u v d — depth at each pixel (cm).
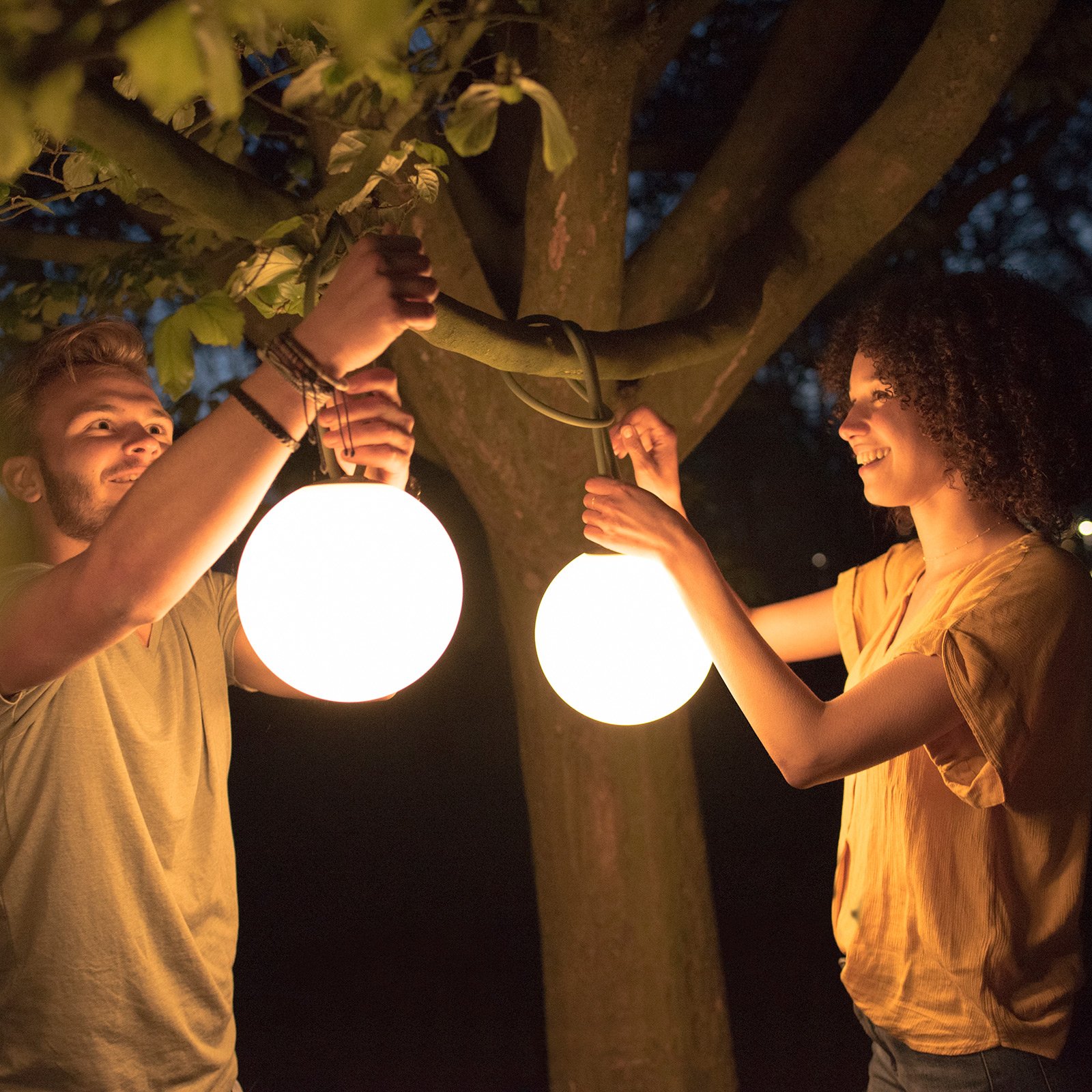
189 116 186
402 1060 512
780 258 271
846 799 213
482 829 873
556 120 133
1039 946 188
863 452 212
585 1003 311
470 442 292
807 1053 494
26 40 81
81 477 190
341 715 1034
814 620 251
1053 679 183
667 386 291
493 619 857
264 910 729
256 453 128
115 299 281
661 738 318
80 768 175
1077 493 204
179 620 200
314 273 136
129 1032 175
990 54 246
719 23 459
